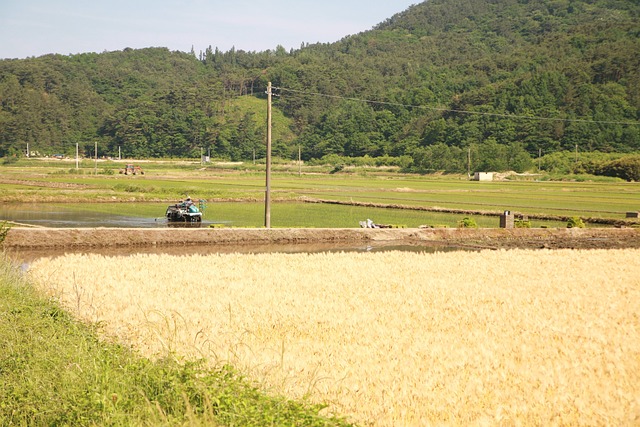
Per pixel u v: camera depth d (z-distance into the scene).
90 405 10.42
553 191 104.44
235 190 92.81
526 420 11.27
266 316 18.69
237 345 15.36
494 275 27.97
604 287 25.16
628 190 108.75
